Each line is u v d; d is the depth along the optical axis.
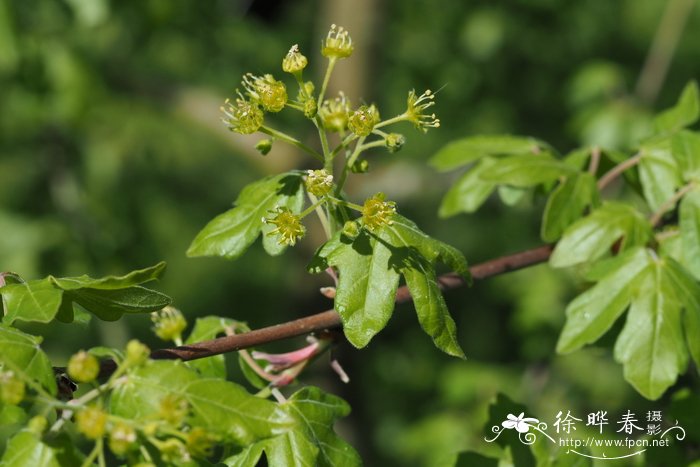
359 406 12.15
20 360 3.05
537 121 15.50
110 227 12.12
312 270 3.36
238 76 14.60
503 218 14.66
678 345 4.04
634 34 15.50
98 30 11.44
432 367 14.55
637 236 4.40
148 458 2.89
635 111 12.50
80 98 10.81
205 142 14.77
